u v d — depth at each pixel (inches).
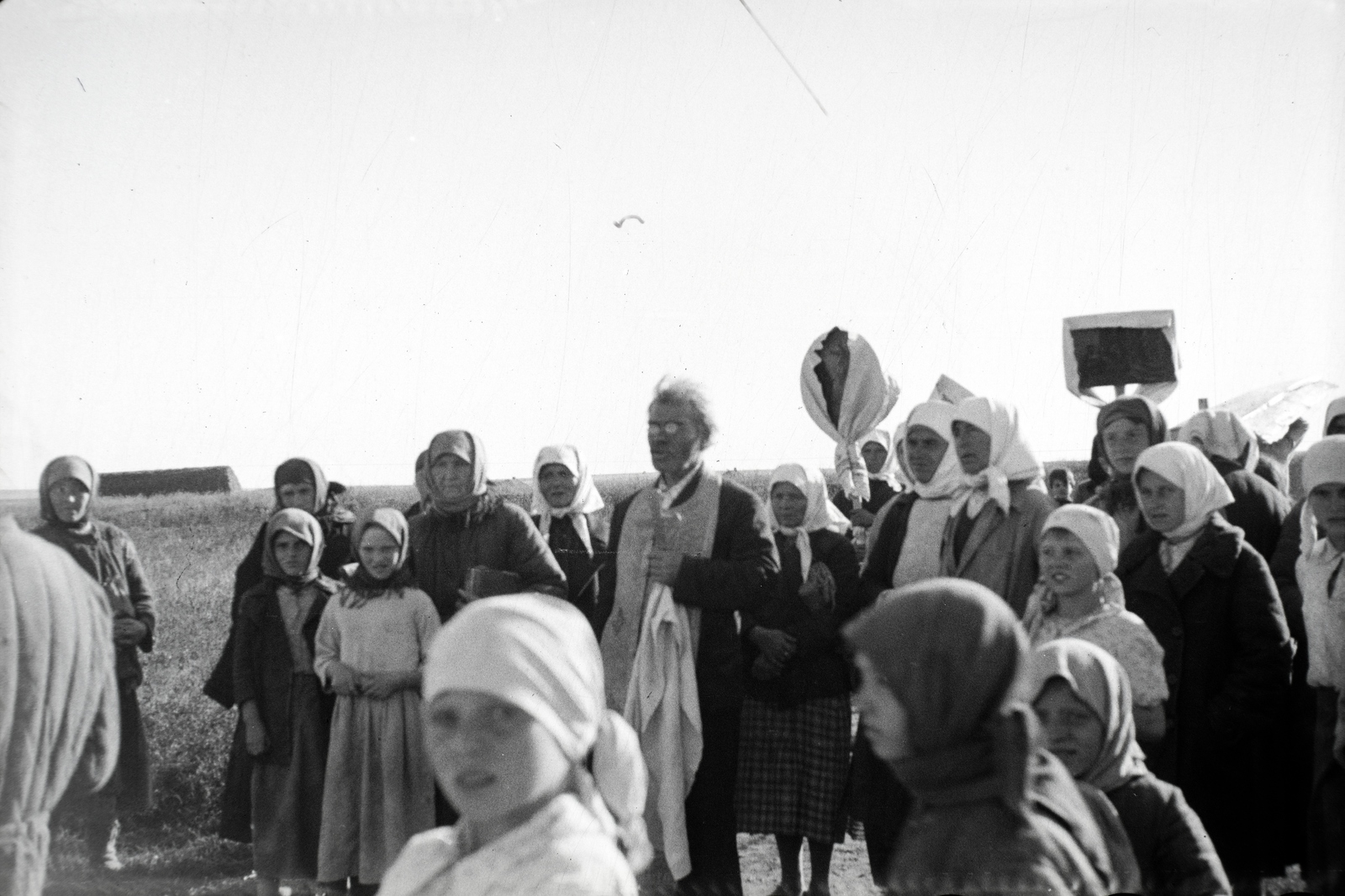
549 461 186.5
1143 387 197.8
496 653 81.7
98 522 185.5
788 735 165.6
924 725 80.1
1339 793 146.3
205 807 193.3
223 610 227.1
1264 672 142.8
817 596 168.1
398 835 160.6
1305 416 201.6
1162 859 100.7
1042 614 139.5
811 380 205.8
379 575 166.1
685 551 161.0
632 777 92.0
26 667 146.4
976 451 155.8
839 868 180.9
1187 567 145.8
